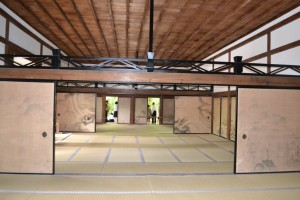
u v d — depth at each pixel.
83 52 9.07
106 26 6.12
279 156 4.71
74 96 10.30
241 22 5.72
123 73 4.59
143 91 11.24
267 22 5.75
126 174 4.34
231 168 4.87
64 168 4.63
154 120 14.86
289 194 3.52
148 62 4.62
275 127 4.73
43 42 7.01
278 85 4.81
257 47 6.24
